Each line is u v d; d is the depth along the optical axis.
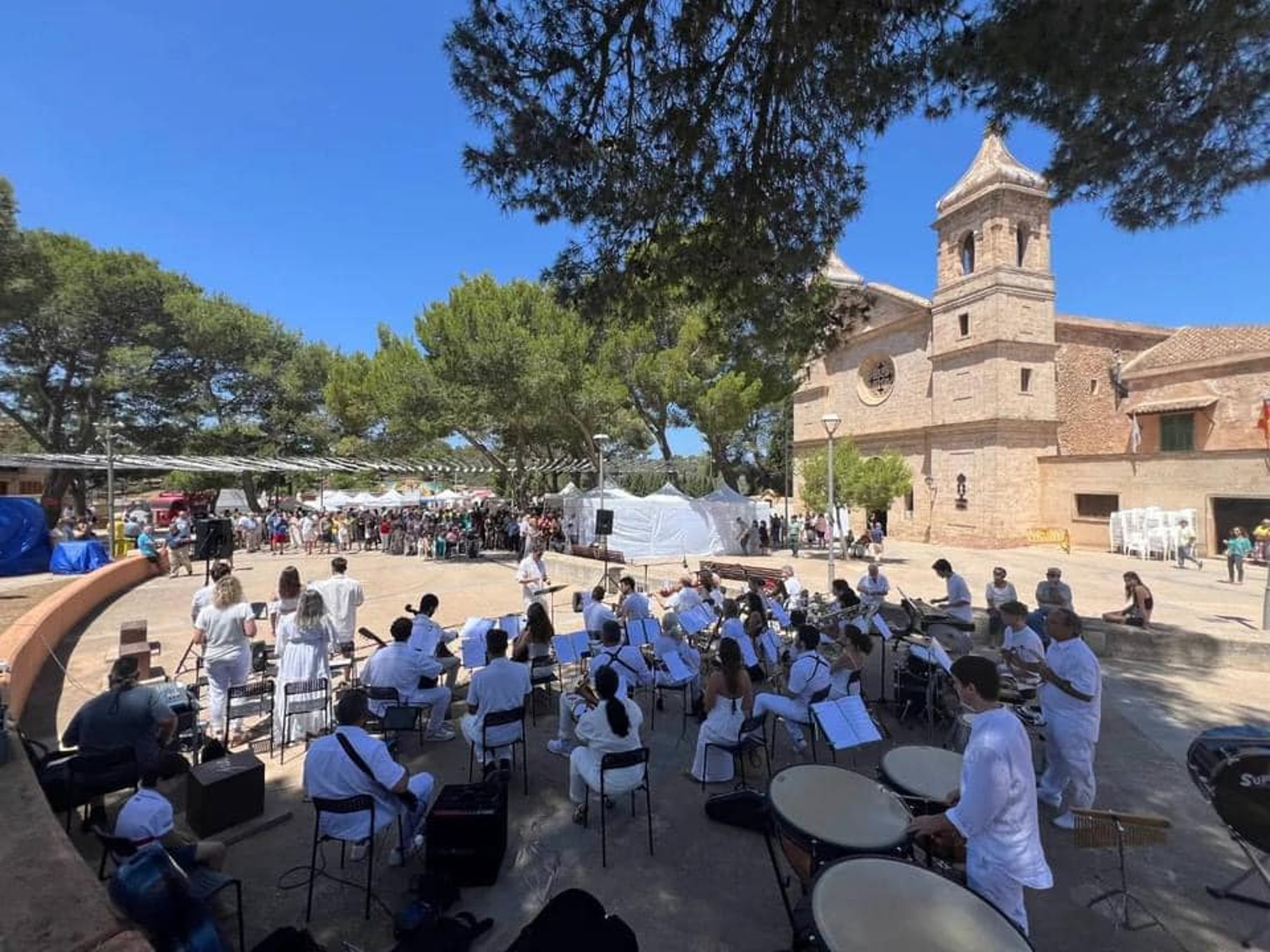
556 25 5.45
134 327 34.72
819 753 6.27
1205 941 3.59
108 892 2.67
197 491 44.22
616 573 15.71
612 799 5.23
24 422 34.03
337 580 8.09
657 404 25.59
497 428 26.22
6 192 18.73
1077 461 29.03
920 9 5.02
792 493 44.25
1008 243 29.81
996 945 2.33
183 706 5.77
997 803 2.92
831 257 7.77
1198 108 5.30
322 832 3.89
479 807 4.09
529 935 2.79
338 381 29.30
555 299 7.64
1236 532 19.36
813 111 6.33
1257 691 8.12
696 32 5.72
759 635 7.84
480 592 15.84
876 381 37.28
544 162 5.95
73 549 16.84
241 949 3.28
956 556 26.45
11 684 6.59
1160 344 33.28
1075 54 4.71
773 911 3.85
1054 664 4.93
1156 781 5.61
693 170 6.67
